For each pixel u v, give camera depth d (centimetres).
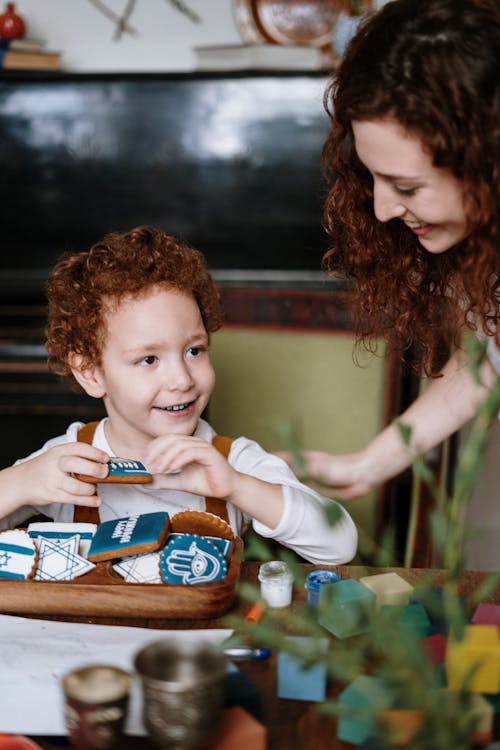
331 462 132
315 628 79
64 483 111
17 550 100
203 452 113
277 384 180
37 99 261
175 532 107
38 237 268
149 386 123
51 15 315
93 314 123
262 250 266
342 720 74
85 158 264
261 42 302
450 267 123
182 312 123
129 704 67
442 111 90
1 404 237
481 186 94
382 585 94
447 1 93
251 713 77
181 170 264
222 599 95
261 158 262
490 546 167
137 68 319
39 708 77
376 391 174
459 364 130
